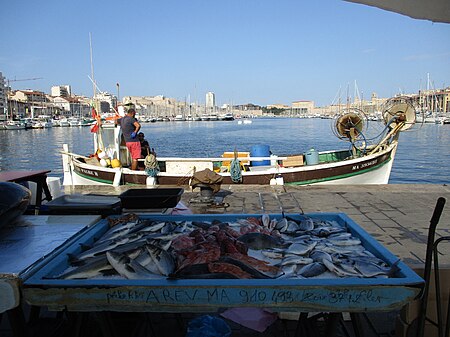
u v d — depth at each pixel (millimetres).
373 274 2219
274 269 2344
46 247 2615
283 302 2023
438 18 2459
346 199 7652
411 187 8852
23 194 3199
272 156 10516
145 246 2480
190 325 2768
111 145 11156
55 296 2064
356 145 12172
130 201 4062
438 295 2381
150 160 9391
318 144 41938
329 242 2830
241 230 3066
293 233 3076
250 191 8555
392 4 2393
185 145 41656
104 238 2896
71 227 3094
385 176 10820
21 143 48250
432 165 24828
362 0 2385
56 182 6668
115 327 2553
